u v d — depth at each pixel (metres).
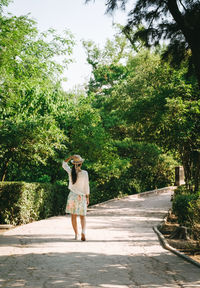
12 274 4.21
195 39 6.71
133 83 22.75
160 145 16.39
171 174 29.23
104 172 19.38
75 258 5.20
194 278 4.19
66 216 12.14
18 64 11.55
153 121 14.33
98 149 16.59
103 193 25.42
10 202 10.04
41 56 14.34
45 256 5.29
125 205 19.02
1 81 10.82
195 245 6.82
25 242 6.52
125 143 26.88
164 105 13.84
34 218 11.36
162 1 7.55
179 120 13.14
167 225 10.42
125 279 4.10
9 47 10.30
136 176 28.19
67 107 16.30
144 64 21.50
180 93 14.33
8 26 10.23
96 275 4.26
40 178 16.91
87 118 16.73
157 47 8.49
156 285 3.86
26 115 12.58
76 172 6.87
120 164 19.92
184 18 6.88
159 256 5.53
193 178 16.64
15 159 12.95
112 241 6.90
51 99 14.23
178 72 14.16
